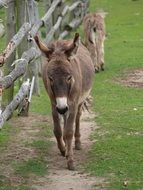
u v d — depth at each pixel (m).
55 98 13.44
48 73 13.46
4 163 15.01
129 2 52.62
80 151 16.09
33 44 19.55
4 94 18.56
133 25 41.66
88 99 21.05
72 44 13.79
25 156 15.64
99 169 14.56
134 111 20.47
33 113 20.30
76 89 14.18
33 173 14.34
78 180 13.89
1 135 17.55
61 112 13.18
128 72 27.36
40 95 23.02
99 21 27.17
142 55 31.34
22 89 15.19
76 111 14.59
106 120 19.31
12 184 13.52
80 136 16.58
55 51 13.87
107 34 37.97
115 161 15.11
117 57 30.92
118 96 22.88
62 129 16.66
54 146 16.69
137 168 14.59
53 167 14.84
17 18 19.83
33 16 20.75
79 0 38.00
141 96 22.88
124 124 18.78
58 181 13.83
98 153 15.81
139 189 13.20
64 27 31.97
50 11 23.98
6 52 13.69
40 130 18.23
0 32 14.20
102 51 27.55
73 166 14.62
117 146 16.38
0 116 13.26
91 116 19.86
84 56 16.14
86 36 26.66
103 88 24.22
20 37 15.09
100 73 27.17
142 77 26.31
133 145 16.48
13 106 14.24
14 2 19.61
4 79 13.56
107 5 51.19
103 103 21.69
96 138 17.30
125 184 13.48
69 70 13.38
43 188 13.37
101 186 13.45
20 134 17.77
